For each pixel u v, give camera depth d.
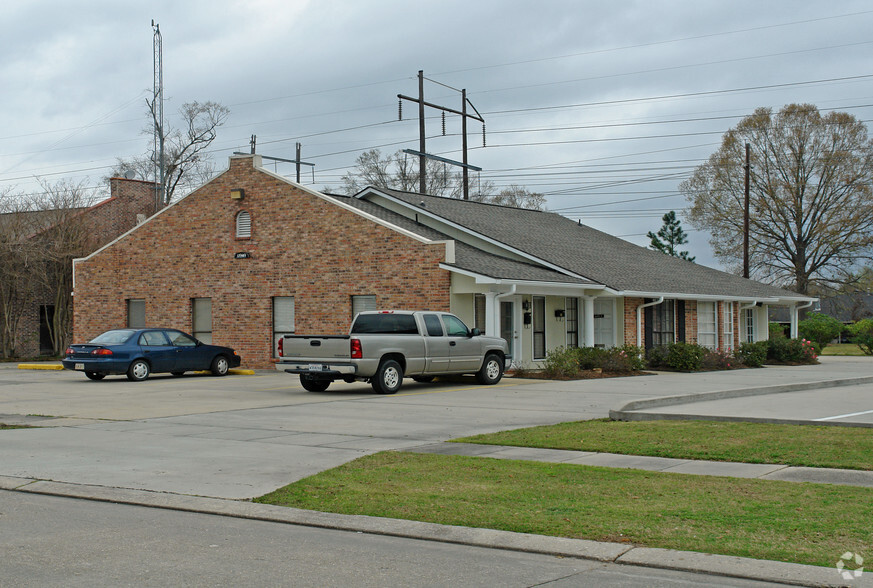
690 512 8.04
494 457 11.14
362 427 14.10
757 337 38.69
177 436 13.27
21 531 7.85
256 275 28.98
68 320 39.28
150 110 49.72
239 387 22.09
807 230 52.53
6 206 39.38
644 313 29.23
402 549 7.25
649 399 15.98
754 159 52.00
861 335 47.53
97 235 41.44
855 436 12.23
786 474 9.90
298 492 9.16
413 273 25.48
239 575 6.47
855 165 50.09
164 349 25.09
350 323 26.91
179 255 30.69
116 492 9.41
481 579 6.41
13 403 18.27
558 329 27.77
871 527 7.46
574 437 12.51
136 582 6.28
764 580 6.36
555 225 37.06
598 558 6.91
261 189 28.91
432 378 23.33
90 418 15.59
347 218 26.95
